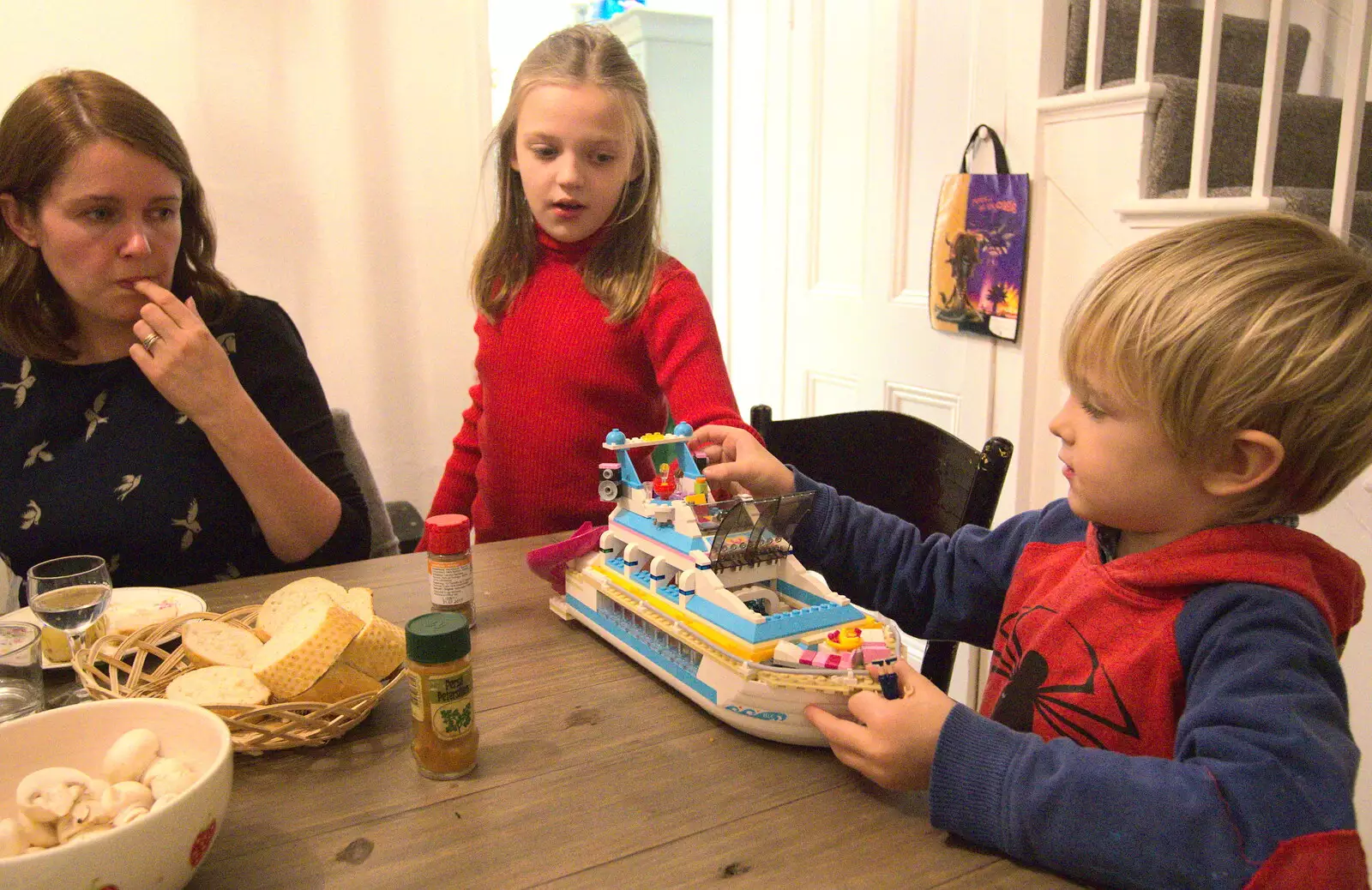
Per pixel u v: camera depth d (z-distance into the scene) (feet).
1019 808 1.85
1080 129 5.42
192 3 6.16
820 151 7.42
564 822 2.00
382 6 6.63
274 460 3.48
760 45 7.82
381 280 7.04
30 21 5.85
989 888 1.81
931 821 1.95
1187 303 1.99
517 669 2.72
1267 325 1.93
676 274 4.25
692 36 10.02
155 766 1.86
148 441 3.61
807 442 4.22
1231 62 6.23
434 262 7.16
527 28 10.28
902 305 6.80
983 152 5.99
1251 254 2.02
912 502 4.08
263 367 3.94
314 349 6.97
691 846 1.92
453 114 6.98
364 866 1.86
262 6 6.33
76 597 2.57
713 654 2.36
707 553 2.53
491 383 4.47
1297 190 4.85
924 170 6.56
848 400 7.47
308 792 2.12
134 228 3.26
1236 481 2.05
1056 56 5.58
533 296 4.34
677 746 2.30
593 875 1.83
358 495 4.11
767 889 1.79
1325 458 2.01
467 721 2.16
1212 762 1.78
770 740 2.30
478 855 1.89
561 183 3.94
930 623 3.12
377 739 2.34
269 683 2.26
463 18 6.87
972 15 6.01
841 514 3.21
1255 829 1.66
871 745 2.05
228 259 6.61
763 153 7.96
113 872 1.56
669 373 4.10
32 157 3.14
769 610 2.55
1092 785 1.81
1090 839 1.78
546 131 3.91
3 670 2.38
